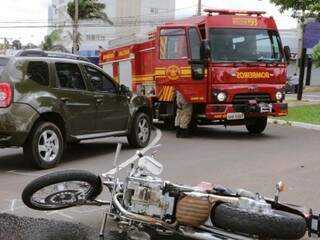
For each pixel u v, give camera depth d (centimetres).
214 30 1394
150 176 551
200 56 1369
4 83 919
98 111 1098
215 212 514
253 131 1570
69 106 1019
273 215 497
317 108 2291
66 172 586
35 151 950
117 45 2009
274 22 1467
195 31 1397
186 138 1441
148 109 1264
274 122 1845
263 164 1041
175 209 527
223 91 1380
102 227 568
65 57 1105
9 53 1075
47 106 962
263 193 803
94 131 1095
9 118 915
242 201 510
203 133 1563
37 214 672
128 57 1848
